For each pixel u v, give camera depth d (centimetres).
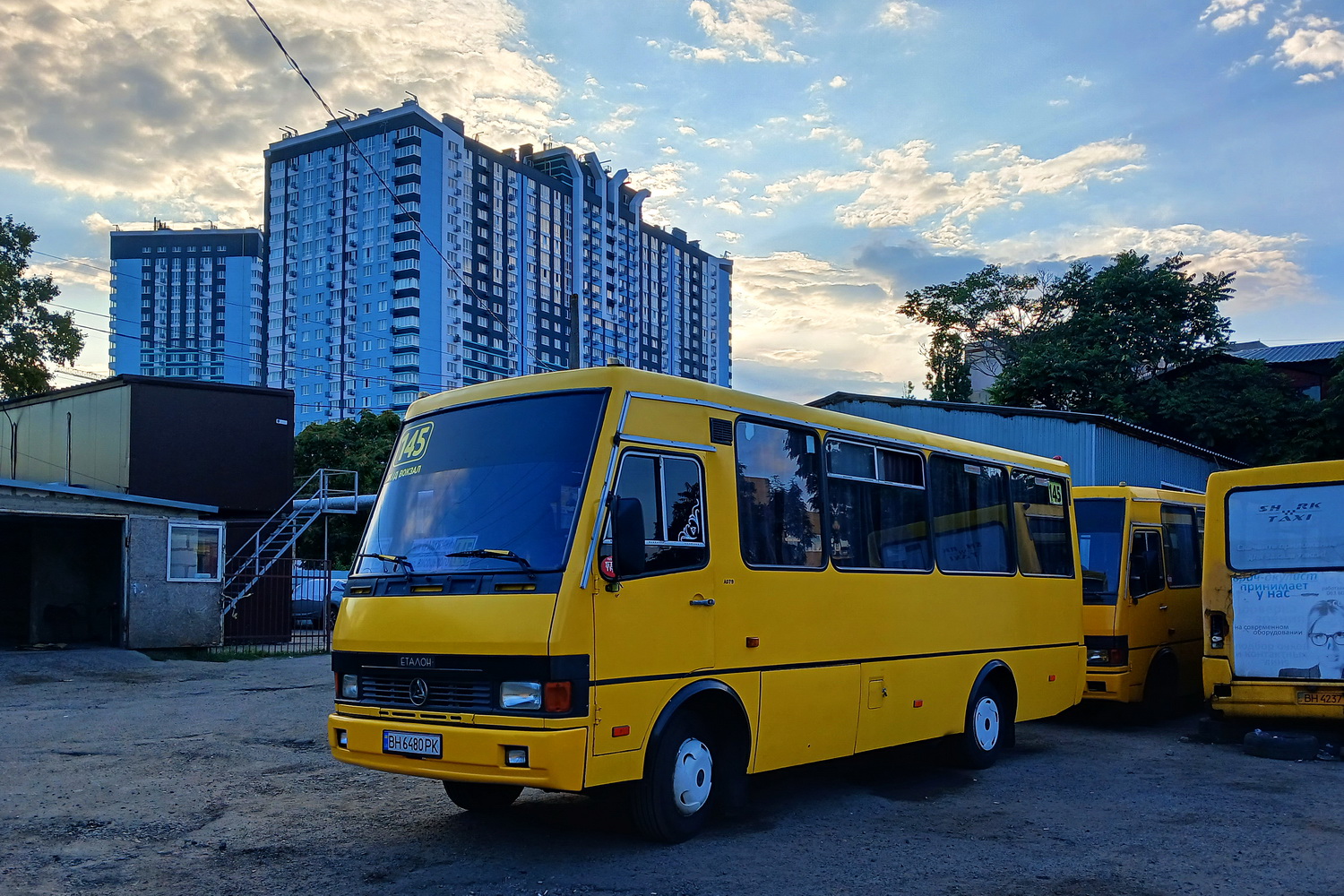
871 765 983
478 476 668
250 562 2439
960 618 947
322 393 11075
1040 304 4078
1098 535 1259
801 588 762
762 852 657
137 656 1955
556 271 12038
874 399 2553
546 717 576
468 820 738
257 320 12031
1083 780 907
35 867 626
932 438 955
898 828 727
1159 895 570
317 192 11156
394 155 10562
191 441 2602
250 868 622
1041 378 3145
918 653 887
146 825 726
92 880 600
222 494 2634
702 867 620
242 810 771
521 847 664
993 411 2350
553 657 579
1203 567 1108
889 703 844
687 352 14238
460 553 639
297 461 3844
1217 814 769
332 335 11006
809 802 818
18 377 3297
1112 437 2281
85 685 1611
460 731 594
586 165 12625
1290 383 3102
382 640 640
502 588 605
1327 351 3869
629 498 612
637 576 634
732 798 703
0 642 2220
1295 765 974
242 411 2689
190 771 915
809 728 759
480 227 11088
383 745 626
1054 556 1129
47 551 2267
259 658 2106
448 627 611
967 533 984
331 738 665
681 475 681
